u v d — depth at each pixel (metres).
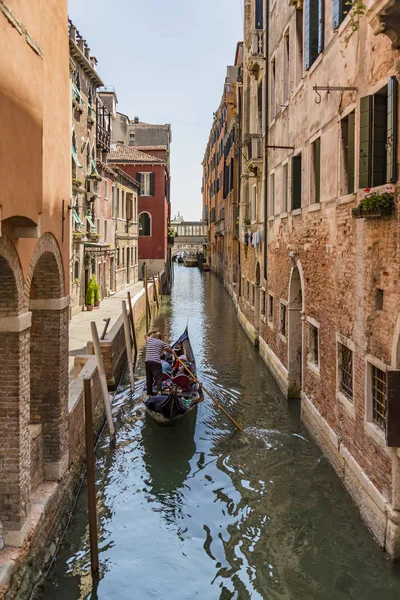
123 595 6.62
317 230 10.45
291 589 6.59
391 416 6.41
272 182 16.50
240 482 9.43
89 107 23.28
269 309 16.86
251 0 19.34
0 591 5.30
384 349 6.95
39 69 6.06
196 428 11.98
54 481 7.77
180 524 8.21
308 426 11.33
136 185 37.75
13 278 5.92
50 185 7.26
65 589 6.70
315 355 11.30
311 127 10.91
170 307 32.28
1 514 6.03
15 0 5.32
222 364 17.59
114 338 15.69
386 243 6.86
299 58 12.48
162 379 13.09
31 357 7.72
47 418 7.77
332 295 9.41
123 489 9.34
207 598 6.55
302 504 8.43
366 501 7.60
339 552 7.16
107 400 11.40
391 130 6.56
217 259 53.84
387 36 6.46
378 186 6.98
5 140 5.08
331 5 9.51
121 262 32.69
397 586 6.46
